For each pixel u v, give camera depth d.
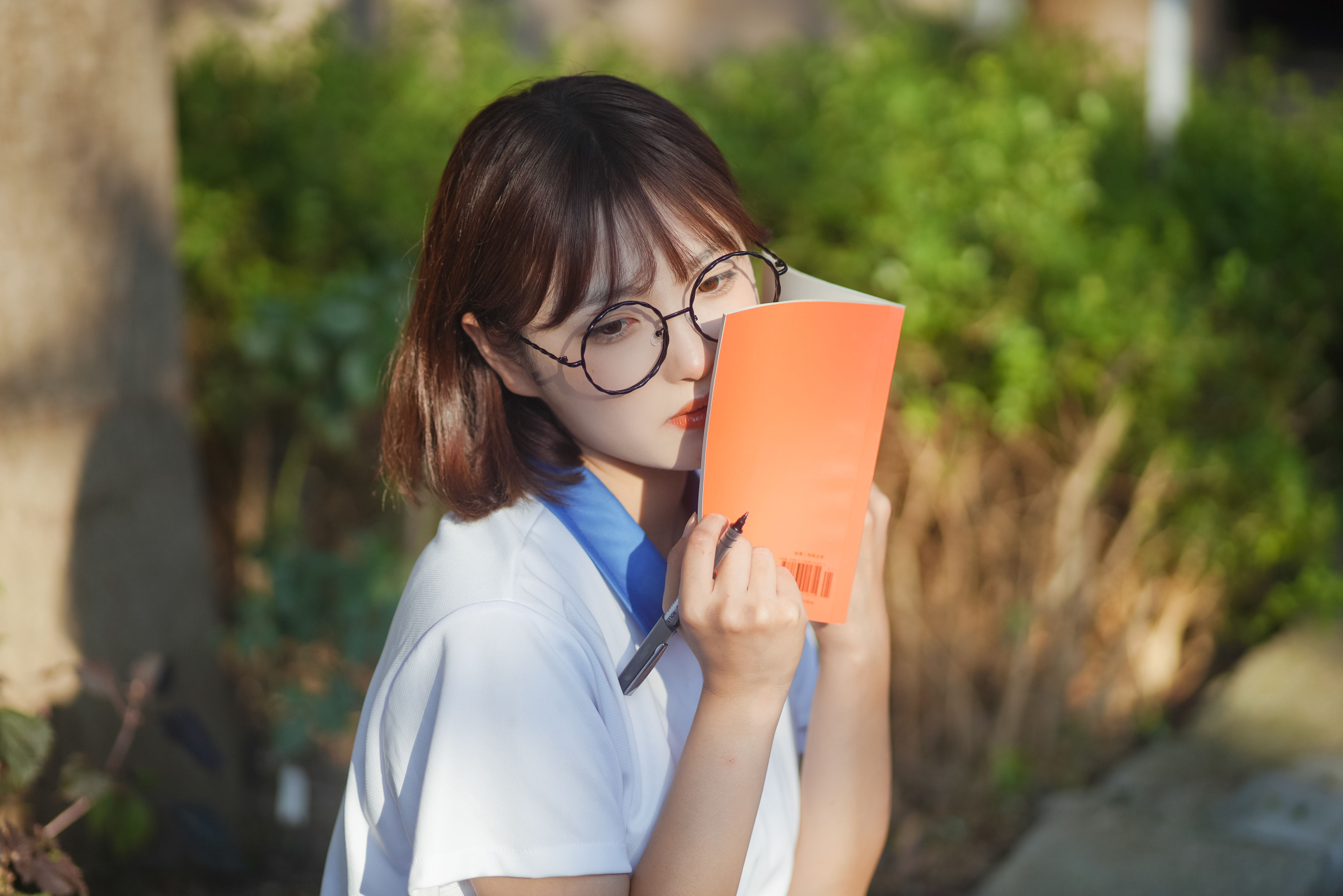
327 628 2.93
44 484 2.33
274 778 3.04
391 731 1.05
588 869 0.97
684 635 1.02
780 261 1.15
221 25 4.68
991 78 3.77
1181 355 3.13
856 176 3.37
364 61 4.07
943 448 3.36
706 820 0.99
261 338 2.92
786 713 1.36
